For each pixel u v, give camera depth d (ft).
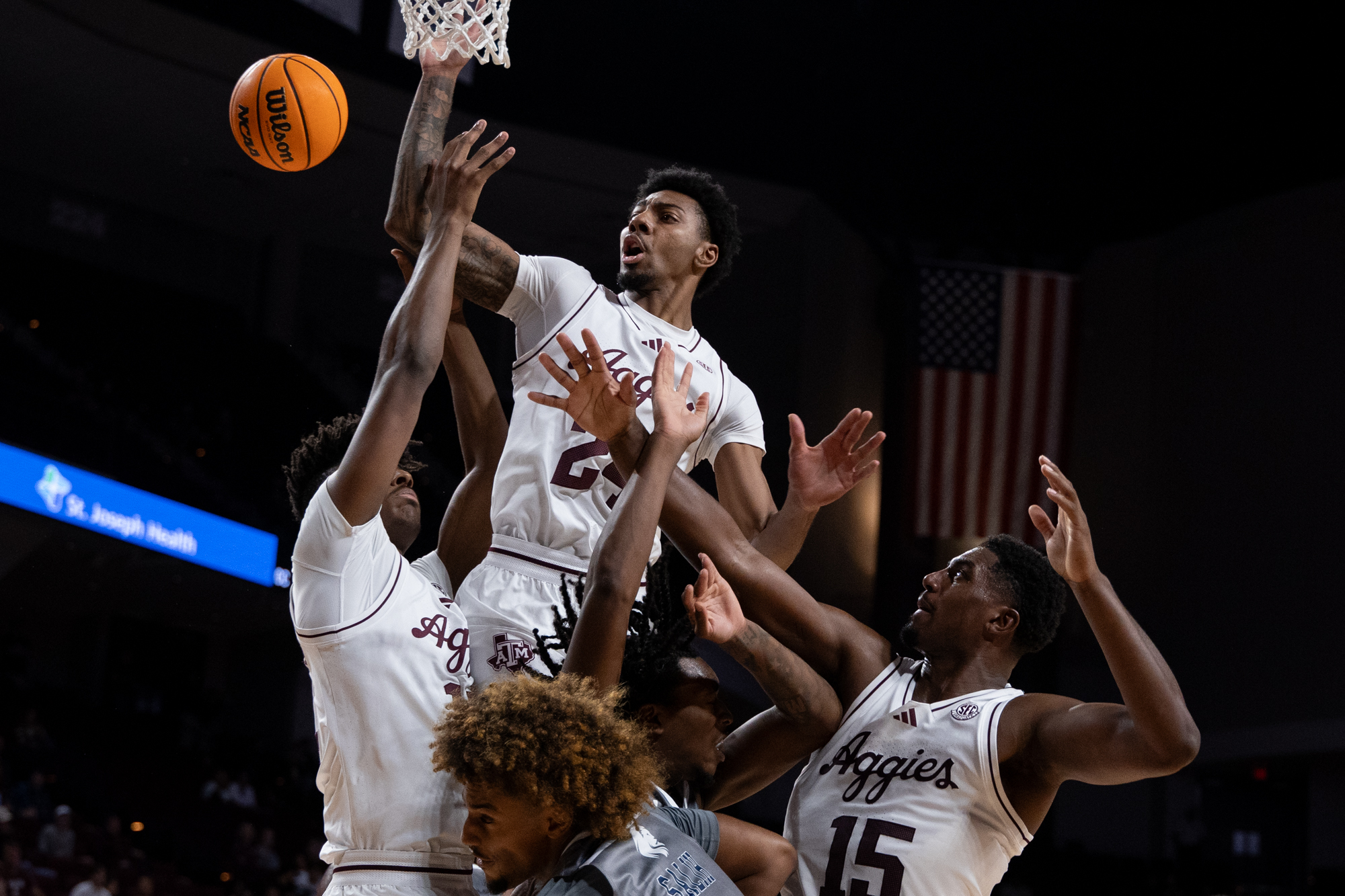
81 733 43.09
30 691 43.01
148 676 54.19
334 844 6.94
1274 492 48.47
